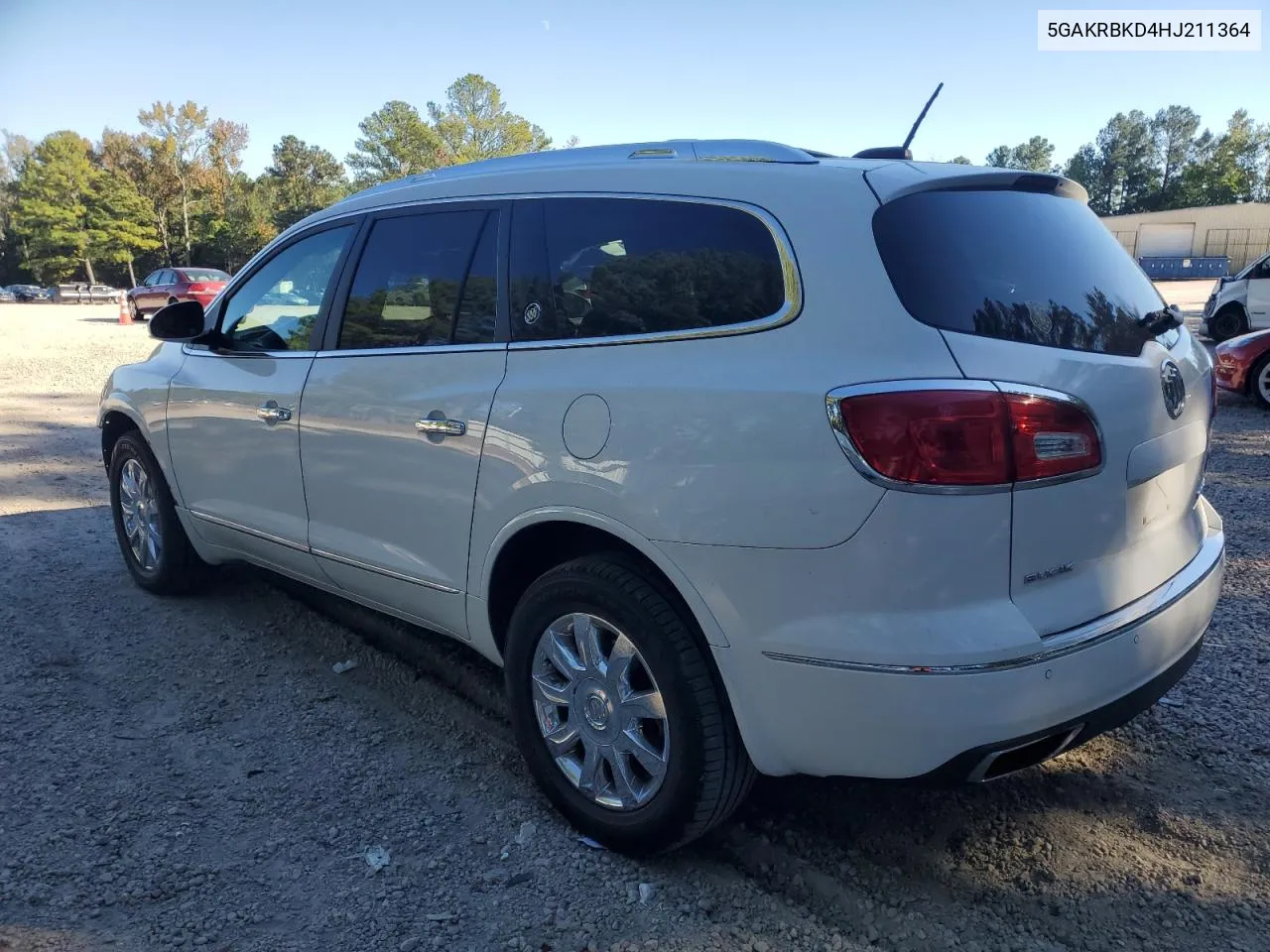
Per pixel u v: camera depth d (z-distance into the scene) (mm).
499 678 3918
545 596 2809
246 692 3783
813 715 2330
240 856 2746
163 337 4004
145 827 2867
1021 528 2215
